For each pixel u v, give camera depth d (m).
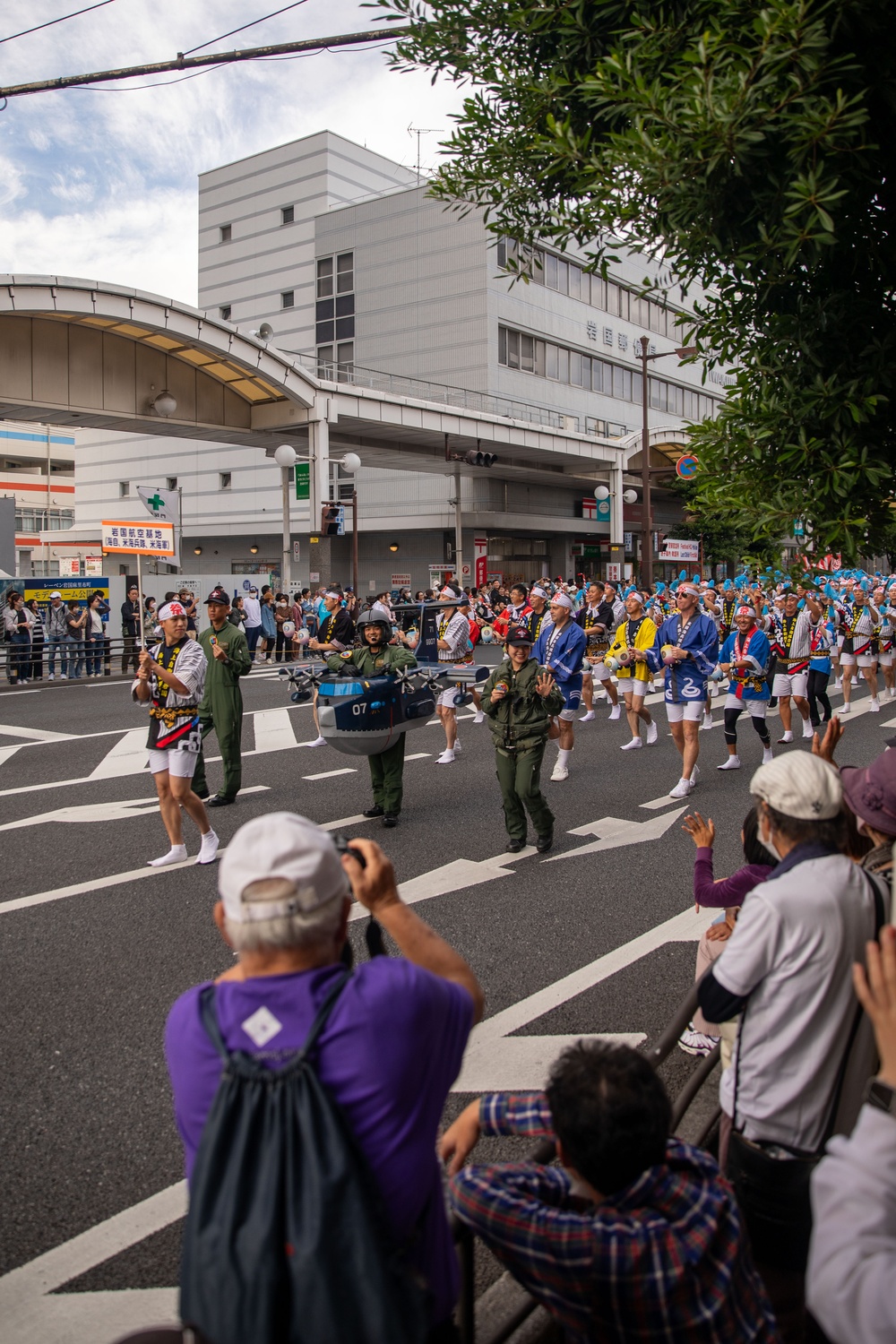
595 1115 1.74
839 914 2.17
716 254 3.56
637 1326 1.70
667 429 41.50
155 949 5.38
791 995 2.16
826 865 2.24
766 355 3.30
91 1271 2.87
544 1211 1.79
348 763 10.61
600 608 17.08
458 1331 1.80
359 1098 1.47
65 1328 2.64
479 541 36.06
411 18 4.27
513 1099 2.18
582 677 9.83
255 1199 1.38
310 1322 1.30
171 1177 3.33
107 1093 3.88
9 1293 2.77
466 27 4.05
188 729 6.82
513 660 7.09
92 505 56.22
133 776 10.02
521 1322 2.25
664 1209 1.77
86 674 20.06
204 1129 1.47
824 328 3.19
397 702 7.62
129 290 22.14
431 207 40.50
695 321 3.83
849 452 3.03
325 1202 1.35
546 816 7.25
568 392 43.56
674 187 3.27
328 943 1.63
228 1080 1.47
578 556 48.12
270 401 28.09
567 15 3.77
